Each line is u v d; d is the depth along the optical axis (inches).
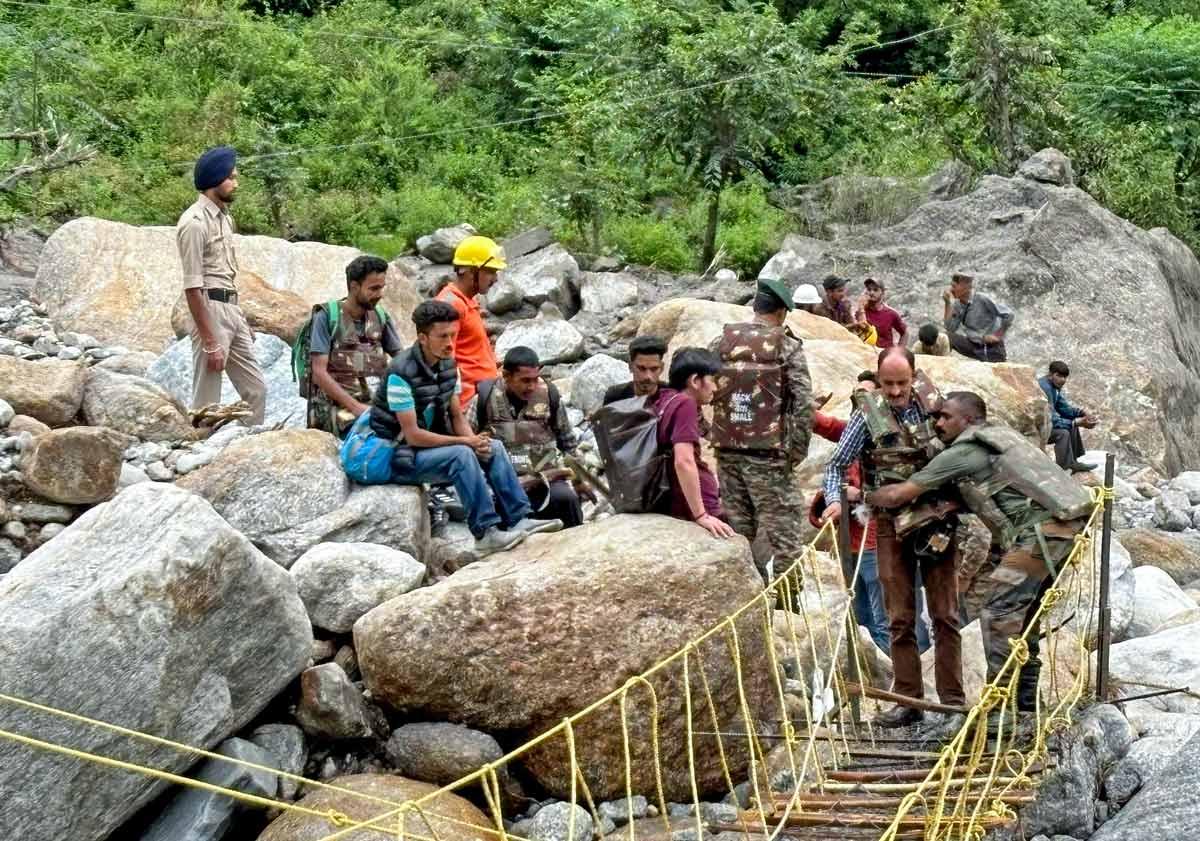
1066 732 261.7
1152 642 312.5
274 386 415.5
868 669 295.9
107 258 515.2
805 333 517.7
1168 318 724.7
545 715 252.8
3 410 327.0
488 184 912.9
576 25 1027.9
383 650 253.6
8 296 530.6
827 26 1139.9
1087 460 596.1
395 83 984.3
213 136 847.1
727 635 260.5
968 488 263.1
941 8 1127.0
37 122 797.2
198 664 236.4
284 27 1061.1
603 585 256.8
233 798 240.1
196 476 294.0
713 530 270.8
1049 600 247.4
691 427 275.1
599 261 761.0
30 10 959.6
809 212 863.7
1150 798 250.2
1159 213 928.3
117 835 242.5
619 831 248.5
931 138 902.4
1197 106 1016.2
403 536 292.2
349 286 324.2
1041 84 893.8
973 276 725.9
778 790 258.2
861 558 272.2
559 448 318.3
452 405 292.0
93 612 224.4
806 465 403.2
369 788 240.5
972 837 228.2
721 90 812.6
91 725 223.3
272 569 247.8
